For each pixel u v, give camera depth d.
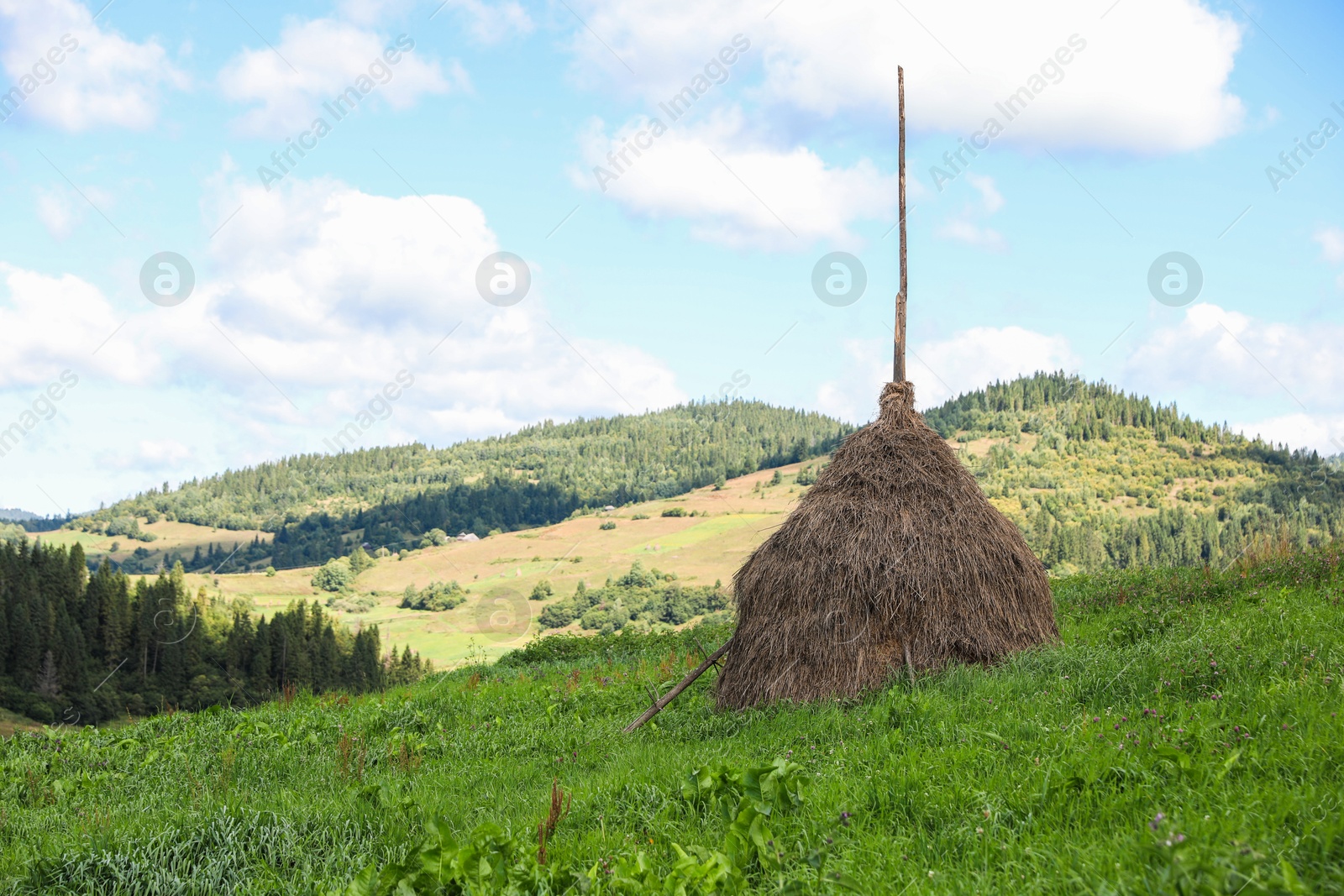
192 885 5.36
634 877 4.23
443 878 4.43
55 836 6.70
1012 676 8.20
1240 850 3.34
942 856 4.23
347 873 5.25
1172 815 3.97
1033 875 3.74
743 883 4.10
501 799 7.10
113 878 5.54
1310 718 5.13
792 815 5.07
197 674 83.25
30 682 77.12
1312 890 3.15
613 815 5.90
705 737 8.67
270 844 5.82
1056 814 4.41
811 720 8.15
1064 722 6.32
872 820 4.87
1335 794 3.93
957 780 5.12
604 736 9.79
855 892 3.75
